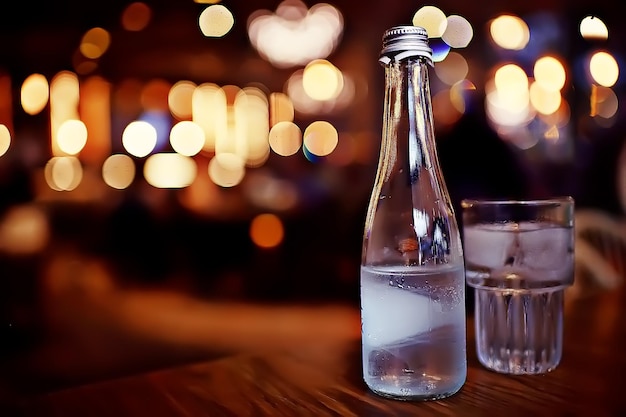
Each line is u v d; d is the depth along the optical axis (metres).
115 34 6.94
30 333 3.16
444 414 0.68
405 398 0.72
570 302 1.23
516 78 4.08
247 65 7.82
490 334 0.83
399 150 0.79
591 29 3.35
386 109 0.80
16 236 4.37
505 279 0.80
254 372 0.85
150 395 0.78
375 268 0.76
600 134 3.27
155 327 3.30
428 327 0.73
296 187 5.85
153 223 4.68
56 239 4.56
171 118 7.99
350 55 6.99
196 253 4.53
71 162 7.18
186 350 2.94
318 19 6.20
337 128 7.36
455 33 4.32
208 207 4.88
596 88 3.47
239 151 8.12
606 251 1.76
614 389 0.75
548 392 0.74
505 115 3.85
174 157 7.81
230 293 4.04
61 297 3.80
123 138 7.70
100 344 3.04
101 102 7.59
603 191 3.00
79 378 2.64
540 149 3.34
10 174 6.28
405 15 5.63
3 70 6.79
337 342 1.00
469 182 2.02
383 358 0.74
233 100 8.37
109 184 6.52
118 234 4.67
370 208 0.82
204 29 6.10
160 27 6.81
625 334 0.99
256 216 4.77
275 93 8.05
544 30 3.99
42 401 0.77
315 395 0.76
